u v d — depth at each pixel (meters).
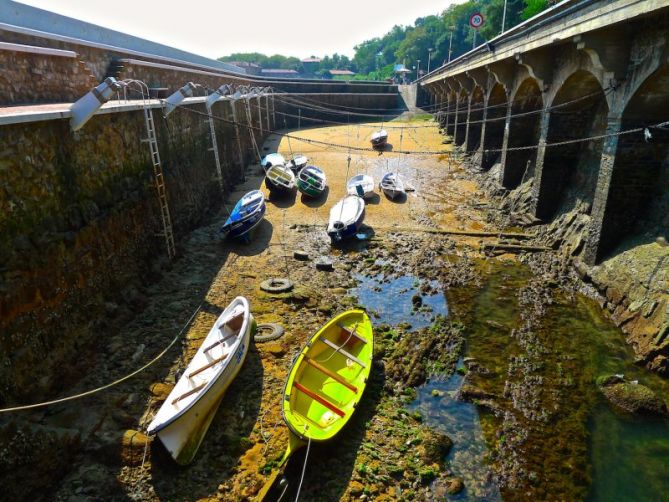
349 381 12.00
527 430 11.21
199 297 16.27
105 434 10.03
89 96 11.70
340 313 15.07
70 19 19.86
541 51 20.84
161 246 17.73
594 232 17.73
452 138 44.44
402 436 10.91
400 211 26.53
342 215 23.45
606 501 9.49
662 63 13.46
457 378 13.06
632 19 13.11
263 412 11.29
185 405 9.99
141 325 14.09
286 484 9.13
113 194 14.20
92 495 8.86
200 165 23.66
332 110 53.00
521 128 27.27
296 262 20.08
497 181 29.47
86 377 11.55
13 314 9.45
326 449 10.38
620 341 14.59
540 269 19.48
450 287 18.27
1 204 9.30
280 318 15.43
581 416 11.64
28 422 9.25
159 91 24.33
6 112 11.69
